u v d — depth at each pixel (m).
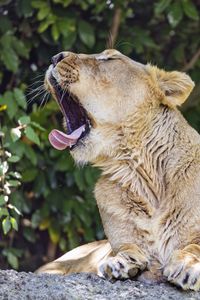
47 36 15.66
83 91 10.73
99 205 10.66
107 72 10.73
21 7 15.36
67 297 9.05
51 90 10.98
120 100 10.66
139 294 9.31
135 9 16.70
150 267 10.12
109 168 10.65
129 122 10.59
